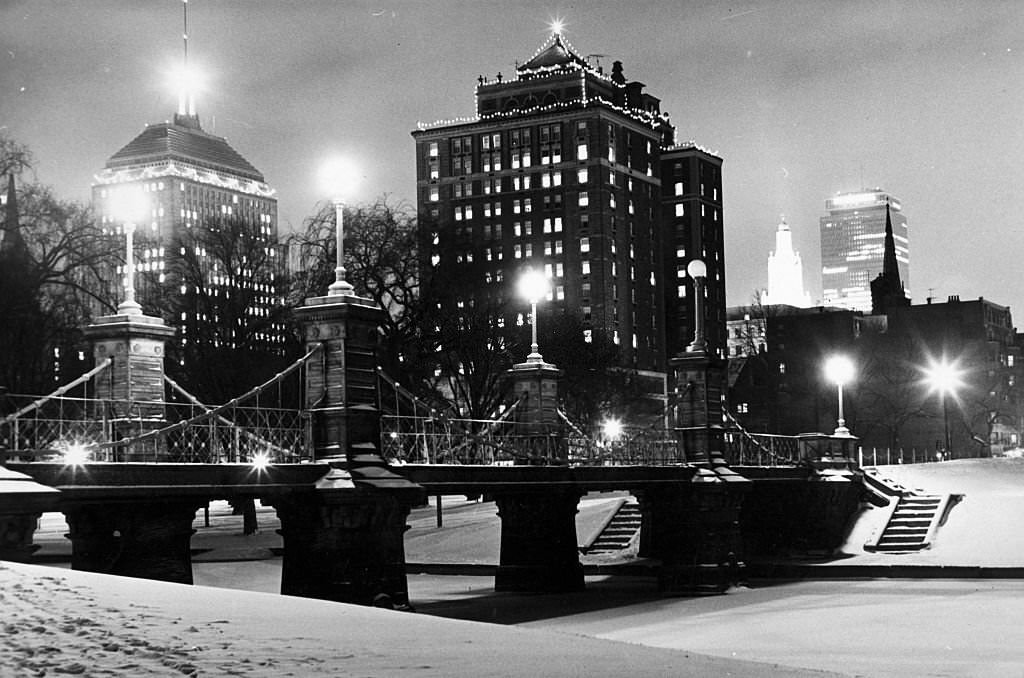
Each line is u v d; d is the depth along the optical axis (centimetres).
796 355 18375
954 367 15688
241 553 7056
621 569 6050
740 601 4741
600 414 10400
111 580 2334
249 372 7706
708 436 5394
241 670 1588
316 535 3344
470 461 4550
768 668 2000
